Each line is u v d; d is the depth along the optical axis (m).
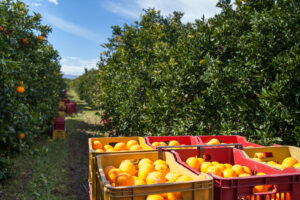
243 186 1.84
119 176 1.96
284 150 3.10
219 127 4.41
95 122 14.12
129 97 7.45
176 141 3.47
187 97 5.22
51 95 9.78
